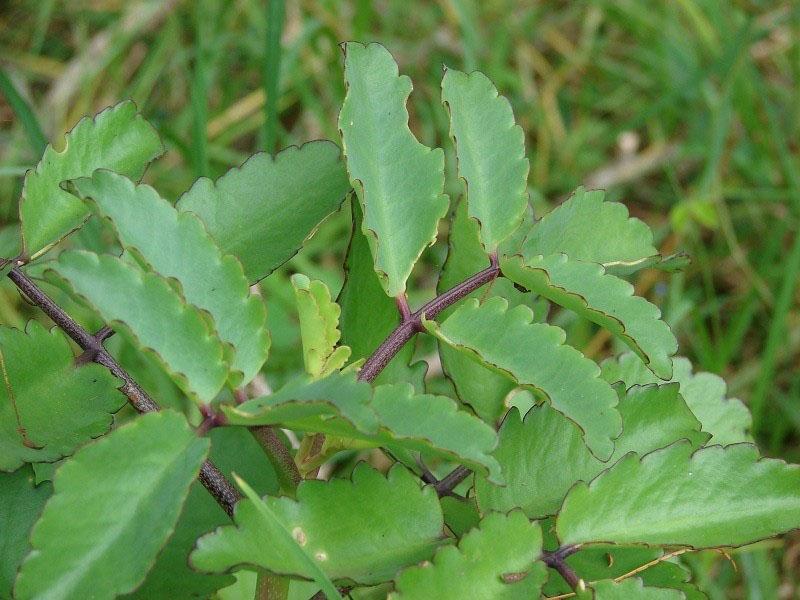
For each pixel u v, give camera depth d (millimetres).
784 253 1448
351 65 686
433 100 1532
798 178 1426
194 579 697
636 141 1566
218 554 606
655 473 651
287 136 1479
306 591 795
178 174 1416
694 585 694
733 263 1430
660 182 1548
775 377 1317
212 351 614
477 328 655
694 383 765
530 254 725
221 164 1457
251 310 639
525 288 687
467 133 706
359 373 663
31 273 702
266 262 726
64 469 587
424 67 1590
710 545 643
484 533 625
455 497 715
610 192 1506
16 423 679
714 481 652
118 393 696
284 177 742
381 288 730
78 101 1495
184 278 636
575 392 633
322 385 591
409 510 645
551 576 691
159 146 748
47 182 711
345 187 740
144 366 1128
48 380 690
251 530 613
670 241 1438
